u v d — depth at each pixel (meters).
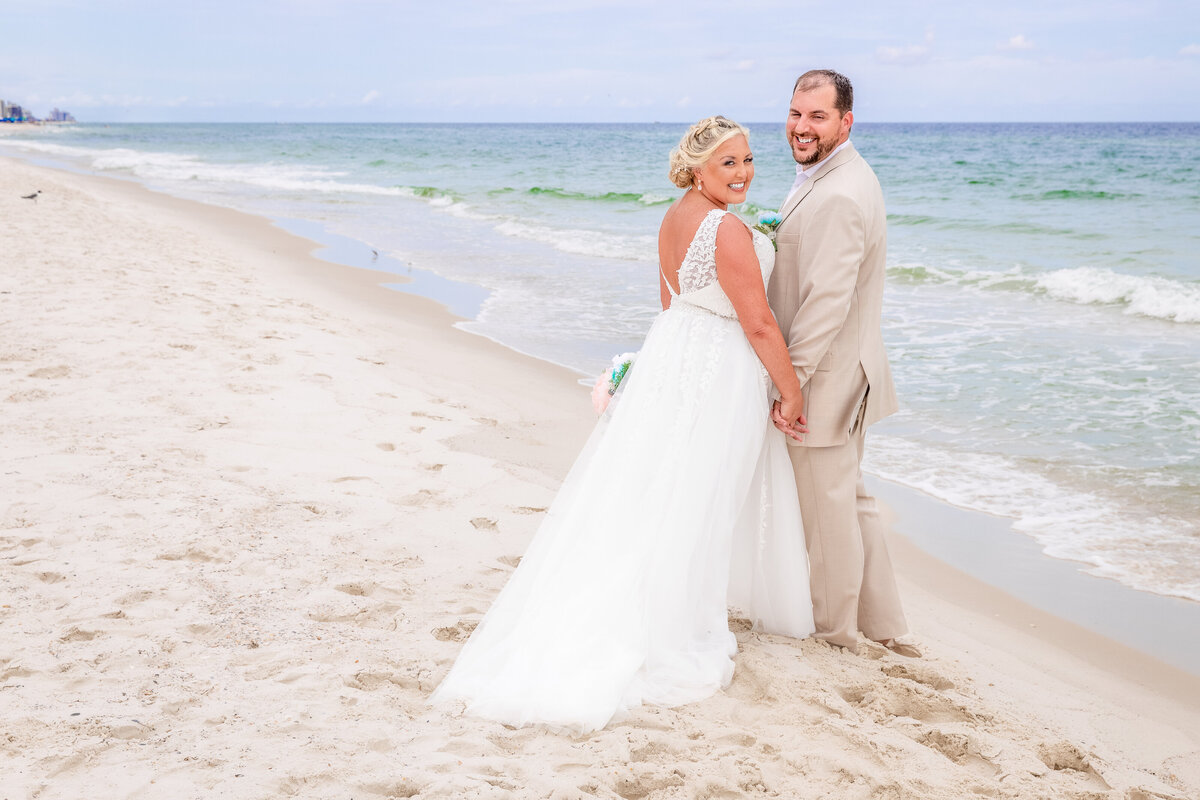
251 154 53.84
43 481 4.61
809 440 3.34
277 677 3.02
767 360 3.20
